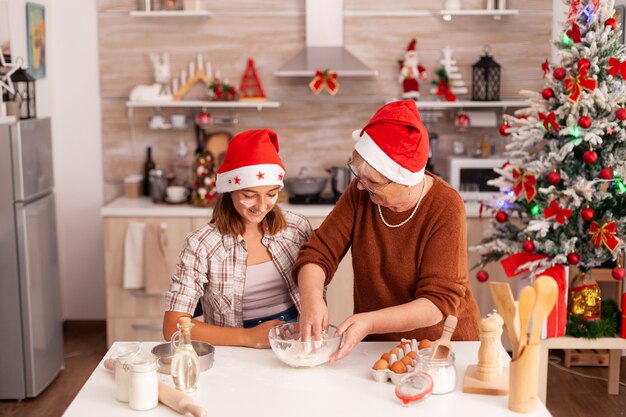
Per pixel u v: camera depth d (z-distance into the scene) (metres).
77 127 5.15
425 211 2.30
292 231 2.59
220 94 5.00
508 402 1.95
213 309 2.54
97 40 5.08
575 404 4.04
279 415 1.90
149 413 1.94
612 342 3.63
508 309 1.91
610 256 3.68
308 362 2.14
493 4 4.91
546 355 3.63
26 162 3.91
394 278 2.35
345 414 1.91
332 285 4.61
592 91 3.46
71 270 5.23
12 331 3.97
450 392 2.03
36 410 3.96
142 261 4.62
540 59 5.05
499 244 3.83
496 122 5.04
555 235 3.72
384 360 2.12
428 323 2.21
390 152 2.17
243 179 2.38
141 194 5.12
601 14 3.52
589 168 3.65
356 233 2.41
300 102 5.12
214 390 2.04
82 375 4.45
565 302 3.60
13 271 3.92
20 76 4.12
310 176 5.17
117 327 4.70
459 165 4.78
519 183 3.71
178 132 5.16
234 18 5.04
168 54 5.09
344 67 4.82
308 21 4.93
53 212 4.32
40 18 4.80
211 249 2.47
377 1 5.01
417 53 5.05
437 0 5.01
